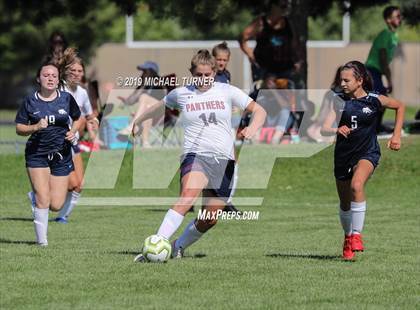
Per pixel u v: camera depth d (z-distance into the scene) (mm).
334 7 96688
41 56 166875
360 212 31688
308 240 38156
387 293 26266
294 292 26328
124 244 36562
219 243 37188
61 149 35438
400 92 143625
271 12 64938
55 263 30922
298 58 66625
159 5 81688
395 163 62156
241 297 25578
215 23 83375
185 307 24281
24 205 51844
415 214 47750
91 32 159500
